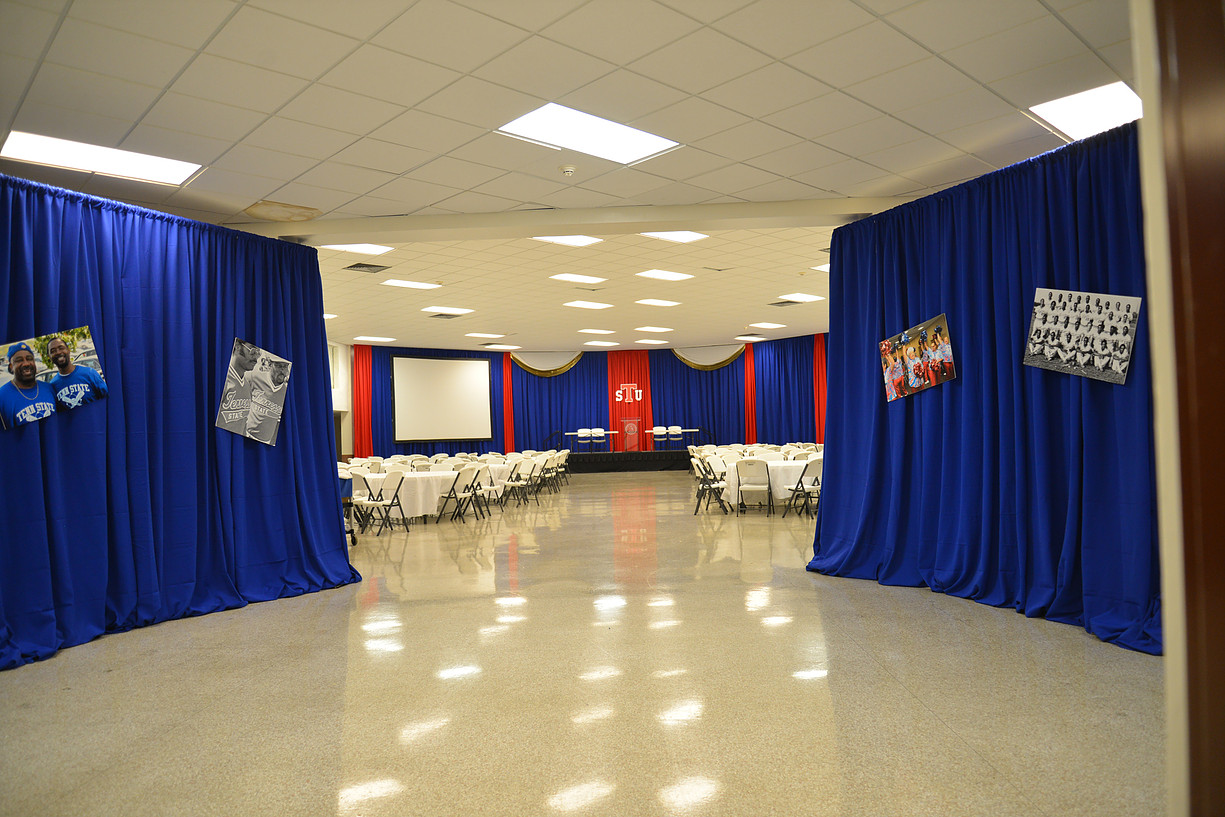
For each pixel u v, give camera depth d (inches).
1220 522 44.2
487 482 446.6
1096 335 164.2
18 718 128.3
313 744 115.0
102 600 181.5
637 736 114.4
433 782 101.6
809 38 143.1
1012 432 189.8
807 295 487.8
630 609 194.1
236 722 124.6
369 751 112.0
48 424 172.6
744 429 812.6
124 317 193.8
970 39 144.6
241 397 221.0
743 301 503.5
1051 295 175.5
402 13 129.3
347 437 710.5
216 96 157.0
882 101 172.2
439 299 460.4
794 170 220.2
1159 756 102.9
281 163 197.9
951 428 208.1
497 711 126.3
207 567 210.2
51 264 176.1
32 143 177.5
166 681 146.6
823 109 176.2
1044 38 144.5
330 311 500.4
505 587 226.7
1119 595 161.8
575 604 201.6
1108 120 186.9
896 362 224.1
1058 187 177.8
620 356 850.8
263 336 233.5
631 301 490.9
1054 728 113.0
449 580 240.7
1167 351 45.8
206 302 215.8
